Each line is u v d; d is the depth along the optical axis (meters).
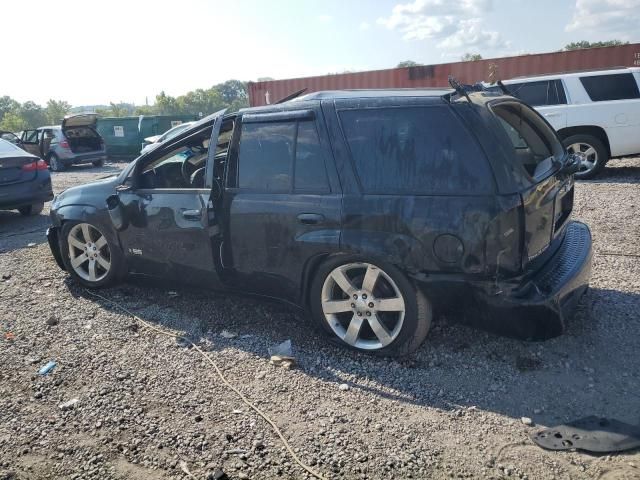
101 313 4.69
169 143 4.57
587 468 2.57
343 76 18.78
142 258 4.75
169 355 3.89
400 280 3.47
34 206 9.55
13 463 2.80
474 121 3.29
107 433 3.01
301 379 3.51
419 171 3.38
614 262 5.33
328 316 3.84
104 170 18.59
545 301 3.22
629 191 8.76
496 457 2.69
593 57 14.38
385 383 3.41
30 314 4.71
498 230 3.16
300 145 3.80
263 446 2.85
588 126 9.91
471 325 3.51
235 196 4.05
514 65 15.45
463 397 3.22
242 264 4.11
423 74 17.19
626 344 3.70
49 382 3.57
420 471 2.62
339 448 2.81
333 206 3.60
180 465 2.73
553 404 3.11
